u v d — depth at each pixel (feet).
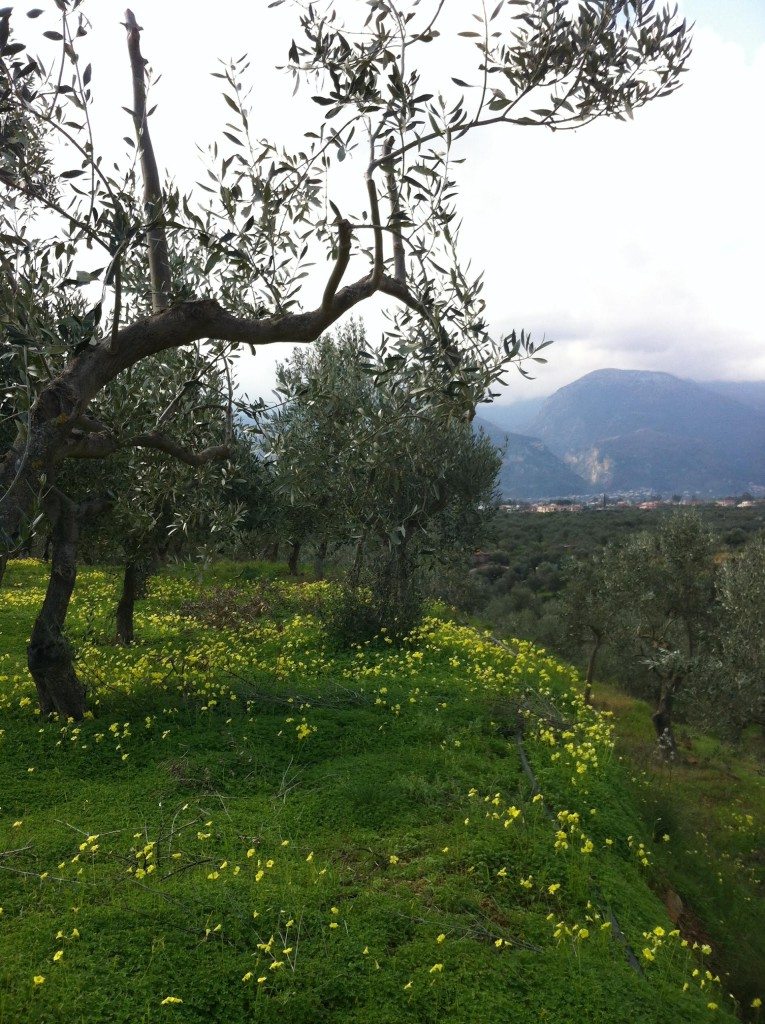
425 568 59.36
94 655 35.91
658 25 16.94
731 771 56.24
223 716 27.68
